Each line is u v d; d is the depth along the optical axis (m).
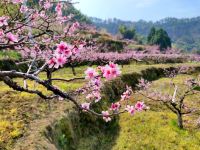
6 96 22.98
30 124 19.00
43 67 7.26
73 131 22.05
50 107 22.58
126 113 28.77
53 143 18.30
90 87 9.44
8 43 7.45
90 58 48.62
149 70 49.72
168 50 105.81
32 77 6.90
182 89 39.72
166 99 27.91
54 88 7.22
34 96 23.66
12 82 7.24
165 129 25.70
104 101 29.61
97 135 24.69
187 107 30.14
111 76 6.07
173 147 23.31
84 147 22.02
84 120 24.70
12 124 18.55
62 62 6.21
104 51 77.31
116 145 23.91
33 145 16.27
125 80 39.56
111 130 26.33
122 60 61.47
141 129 25.88
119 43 98.50
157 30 149.12
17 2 9.31
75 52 7.15
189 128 26.66
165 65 57.25
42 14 11.12
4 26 7.98
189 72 54.00
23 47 10.10
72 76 37.16
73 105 24.20
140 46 110.12
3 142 16.30
